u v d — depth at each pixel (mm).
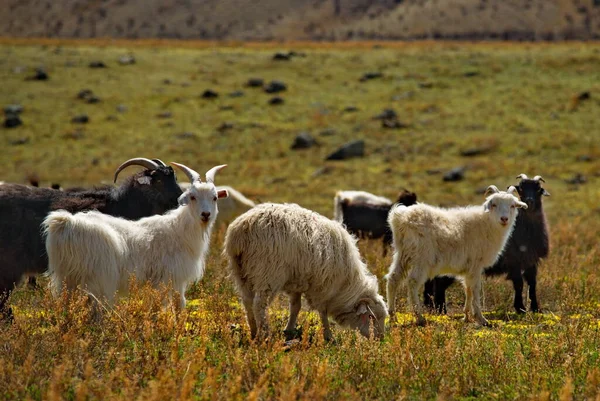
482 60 54875
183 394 6141
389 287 11258
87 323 8234
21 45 61750
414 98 46719
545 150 36844
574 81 48594
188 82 51312
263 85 50469
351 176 33969
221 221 21141
